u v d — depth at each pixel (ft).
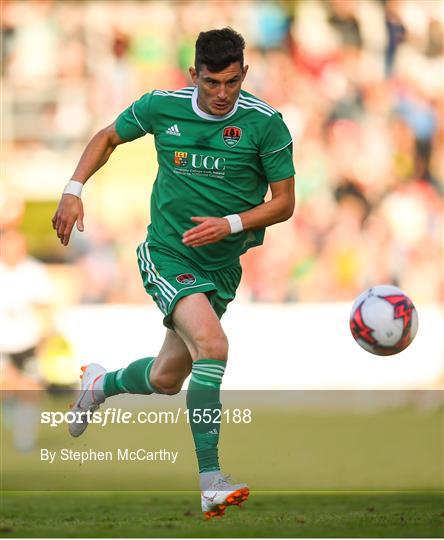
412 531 54.60
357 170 166.30
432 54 173.78
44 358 127.34
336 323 142.72
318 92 170.09
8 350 126.41
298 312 142.92
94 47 172.45
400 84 171.94
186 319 55.42
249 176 57.88
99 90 171.53
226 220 55.16
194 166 57.52
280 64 171.42
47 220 164.66
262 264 157.58
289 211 57.52
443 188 168.25
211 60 53.36
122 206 165.58
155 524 58.34
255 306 144.36
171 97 57.72
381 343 59.00
